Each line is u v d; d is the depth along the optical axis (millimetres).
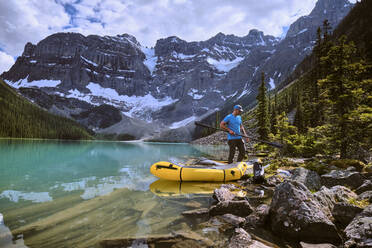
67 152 15195
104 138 189000
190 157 12406
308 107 19828
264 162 8375
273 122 19266
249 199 3596
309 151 9227
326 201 2779
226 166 5809
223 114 176375
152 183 4910
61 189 4012
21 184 4402
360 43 47250
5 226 2262
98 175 5730
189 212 2912
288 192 2553
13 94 112625
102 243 1956
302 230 2158
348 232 2047
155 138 165875
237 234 2152
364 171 4812
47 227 2270
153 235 2168
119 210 2914
